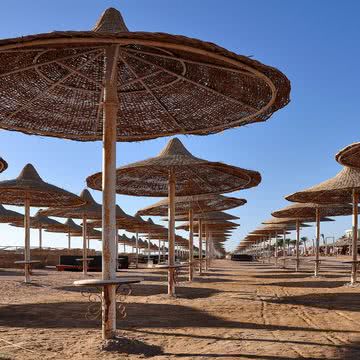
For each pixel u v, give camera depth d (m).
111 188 5.37
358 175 13.33
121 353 5.09
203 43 4.43
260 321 7.36
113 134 5.45
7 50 4.75
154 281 16.94
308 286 14.03
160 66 5.82
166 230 33.12
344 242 59.47
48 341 5.81
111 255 5.30
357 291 12.07
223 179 11.12
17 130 6.85
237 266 34.06
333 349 5.30
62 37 4.38
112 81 5.43
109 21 5.67
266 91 5.59
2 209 26.75
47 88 6.23
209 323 7.17
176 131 7.09
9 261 28.08
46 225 33.03
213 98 6.29
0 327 6.88
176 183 11.53
